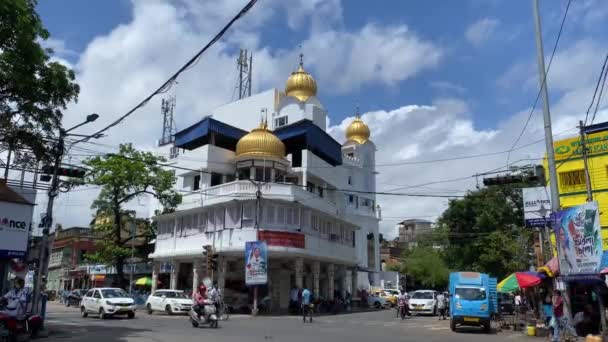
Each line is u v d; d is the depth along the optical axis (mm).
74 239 64062
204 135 40250
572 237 16953
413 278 69125
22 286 16125
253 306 31672
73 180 31672
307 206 35656
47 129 18562
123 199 39062
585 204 16344
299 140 42719
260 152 37875
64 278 64750
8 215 18734
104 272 54750
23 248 19031
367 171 56531
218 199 35438
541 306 25594
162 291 32156
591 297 21719
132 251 40562
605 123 23641
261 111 47500
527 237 36969
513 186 40469
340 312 39250
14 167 19703
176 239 38688
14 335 15281
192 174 40844
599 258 15578
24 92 16688
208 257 29656
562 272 17531
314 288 36969
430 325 26281
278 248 32844
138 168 38062
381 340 17266
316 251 36562
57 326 21125
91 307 27750
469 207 42375
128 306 27062
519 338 19875
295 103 47750
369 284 53188
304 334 18891
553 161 17672
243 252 33344
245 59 54562
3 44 15680
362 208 54188
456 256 43188
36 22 16609
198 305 21703
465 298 23281
